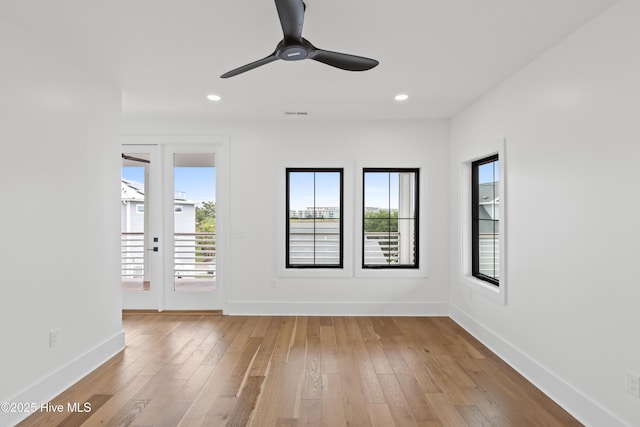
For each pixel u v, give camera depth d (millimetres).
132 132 4336
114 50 2488
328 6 1955
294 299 4363
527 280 2721
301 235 4465
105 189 3006
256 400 2348
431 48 2471
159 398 2367
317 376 2699
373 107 3834
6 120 2072
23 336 2176
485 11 2004
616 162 1904
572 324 2232
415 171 4469
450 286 4324
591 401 2064
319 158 4359
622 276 1871
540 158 2561
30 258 2232
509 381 2639
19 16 2041
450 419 2141
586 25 2115
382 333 3695
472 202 3975
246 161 4348
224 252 4352
